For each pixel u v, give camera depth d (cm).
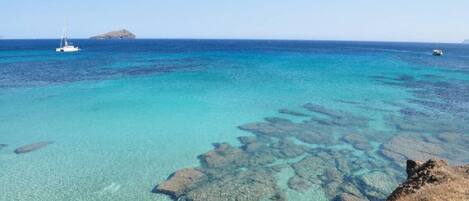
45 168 2045
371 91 4338
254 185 1828
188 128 2805
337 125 2872
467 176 1413
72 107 3419
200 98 3872
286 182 1880
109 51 12494
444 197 1167
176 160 2186
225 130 2756
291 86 4672
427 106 3531
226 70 6425
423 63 8275
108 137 2583
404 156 2234
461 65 7875
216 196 1709
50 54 10469
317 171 2019
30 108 3369
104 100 3734
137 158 2211
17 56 9488
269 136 2611
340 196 1722
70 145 2416
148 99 3803
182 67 6919
